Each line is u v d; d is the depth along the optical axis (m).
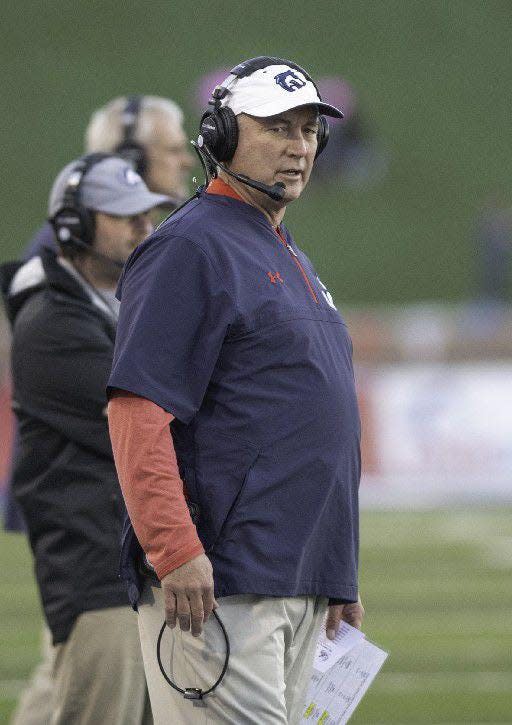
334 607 11.18
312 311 10.31
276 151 10.39
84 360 12.71
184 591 9.55
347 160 82.25
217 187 10.55
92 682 12.55
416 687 20.78
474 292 70.00
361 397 43.97
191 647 9.96
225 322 9.91
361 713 19.28
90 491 12.66
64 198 13.23
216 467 9.98
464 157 86.06
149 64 93.25
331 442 10.12
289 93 10.33
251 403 9.97
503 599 27.95
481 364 44.03
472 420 43.72
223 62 93.19
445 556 33.38
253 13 100.00
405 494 43.41
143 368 9.78
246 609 9.95
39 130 86.31
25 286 13.47
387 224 78.81
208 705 9.96
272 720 9.91
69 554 12.66
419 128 88.81
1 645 23.47
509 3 102.69
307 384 10.05
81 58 93.62
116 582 12.53
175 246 9.99
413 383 44.03
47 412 12.77
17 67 92.50
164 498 9.59
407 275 73.44
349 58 95.94
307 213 79.69
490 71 95.19
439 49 97.69
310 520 10.05
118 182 13.27
